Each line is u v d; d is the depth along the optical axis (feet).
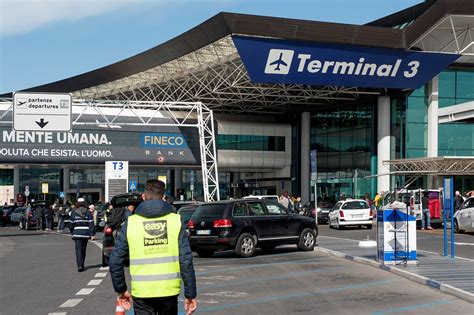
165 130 151.02
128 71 164.04
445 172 128.36
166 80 168.35
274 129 200.85
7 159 135.54
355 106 172.96
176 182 223.30
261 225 66.85
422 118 155.63
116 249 18.75
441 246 74.08
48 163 138.82
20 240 108.17
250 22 121.70
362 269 53.52
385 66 138.21
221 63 147.74
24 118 90.99
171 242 18.66
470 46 148.05
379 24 162.40
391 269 50.62
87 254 75.36
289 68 131.75
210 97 177.99
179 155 152.56
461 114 118.32
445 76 154.92
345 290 41.78
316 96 166.09
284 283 45.65
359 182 170.30
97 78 176.55
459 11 132.16
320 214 149.48
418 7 147.54
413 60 138.41
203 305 36.42
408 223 52.60
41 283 47.57
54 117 91.71
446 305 35.60
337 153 181.06
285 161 201.57
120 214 58.34
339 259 62.59
